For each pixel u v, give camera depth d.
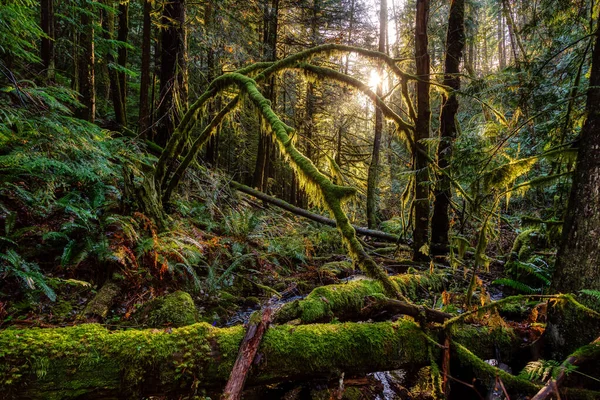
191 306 3.01
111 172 4.54
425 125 4.88
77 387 1.68
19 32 4.83
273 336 2.09
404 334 2.32
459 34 5.33
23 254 3.16
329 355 2.11
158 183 4.98
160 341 1.89
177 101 7.14
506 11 5.35
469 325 2.58
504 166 3.06
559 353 2.24
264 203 9.60
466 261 5.58
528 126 3.97
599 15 2.56
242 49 9.46
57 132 4.11
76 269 3.33
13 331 1.76
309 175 2.94
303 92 15.00
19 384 1.60
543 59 4.01
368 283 3.16
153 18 7.60
